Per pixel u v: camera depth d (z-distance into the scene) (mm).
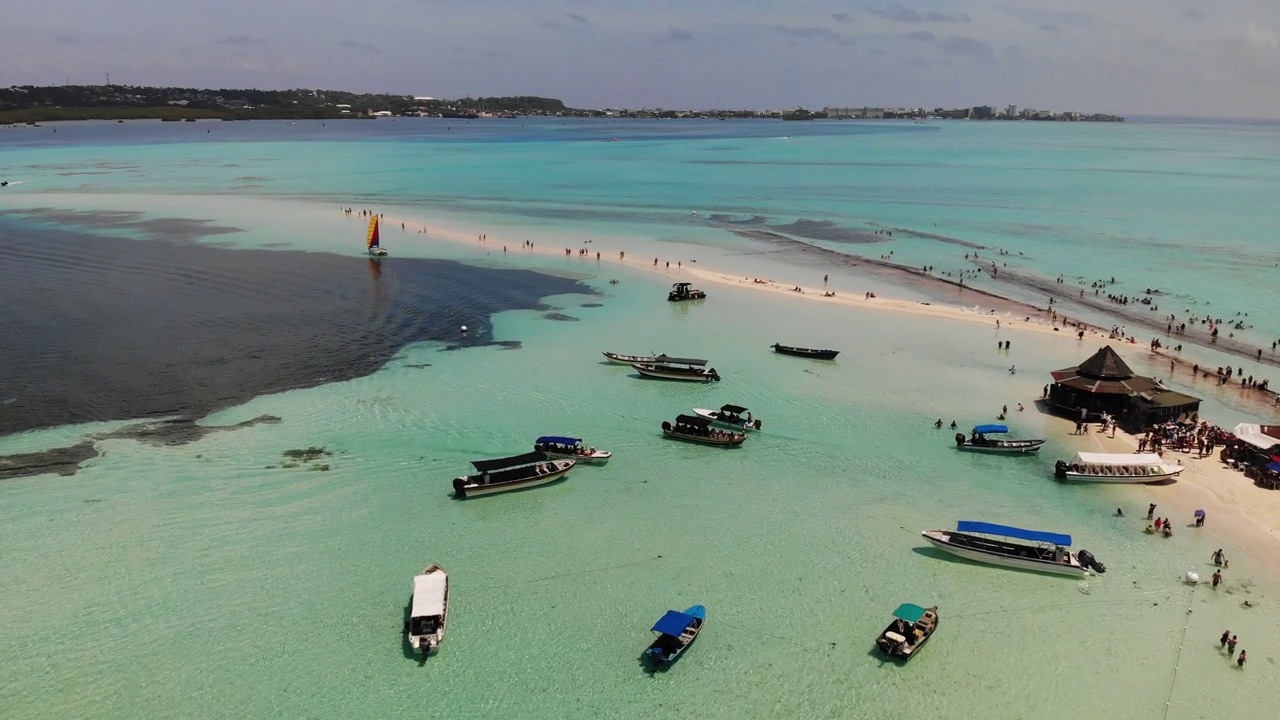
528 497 46594
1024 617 36250
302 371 64125
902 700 31359
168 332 72250
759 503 46125
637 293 90375
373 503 45250
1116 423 56500
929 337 75062
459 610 36438
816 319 80750
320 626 35219
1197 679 32344
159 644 33875
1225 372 65312
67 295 83375
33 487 45500
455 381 63219
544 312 82312
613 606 36812
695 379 64188
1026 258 105500
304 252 107875
